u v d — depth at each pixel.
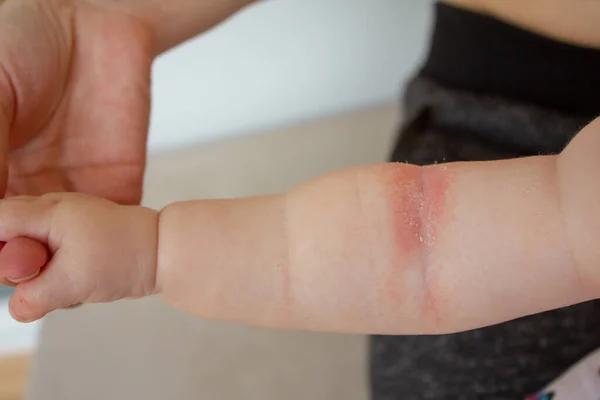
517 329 0.45
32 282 0.33
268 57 0.63
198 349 0.59
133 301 0.62
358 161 0.66
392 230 0.35
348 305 0.35
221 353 0.59
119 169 0.42
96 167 0.42
